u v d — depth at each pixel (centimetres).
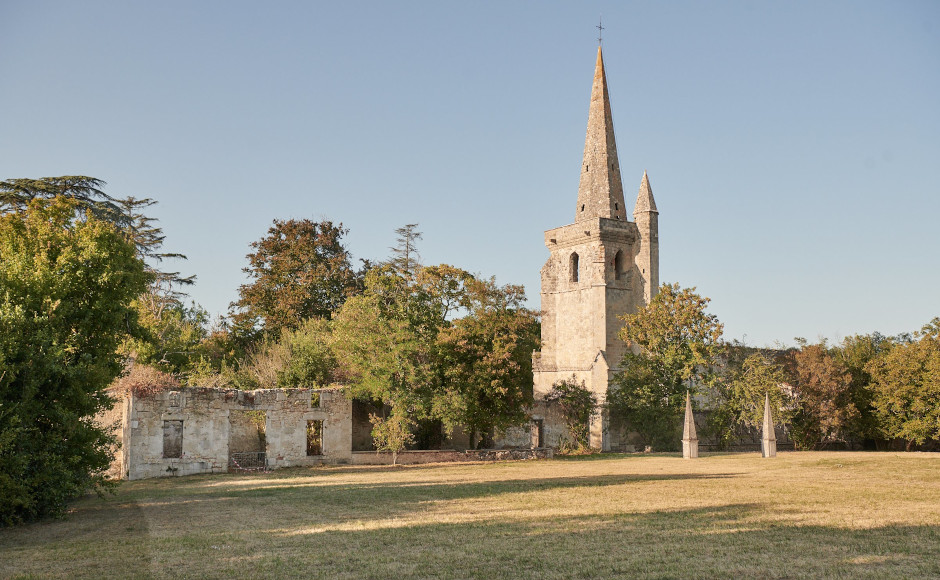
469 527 1775
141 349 4784
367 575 1280
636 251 7362
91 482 2270
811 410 5784
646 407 5609
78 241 2428
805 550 1435
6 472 1958
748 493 2423
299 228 7794
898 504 2086
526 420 4653
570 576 1254
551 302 7438
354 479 3266
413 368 4228
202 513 2147
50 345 2148
